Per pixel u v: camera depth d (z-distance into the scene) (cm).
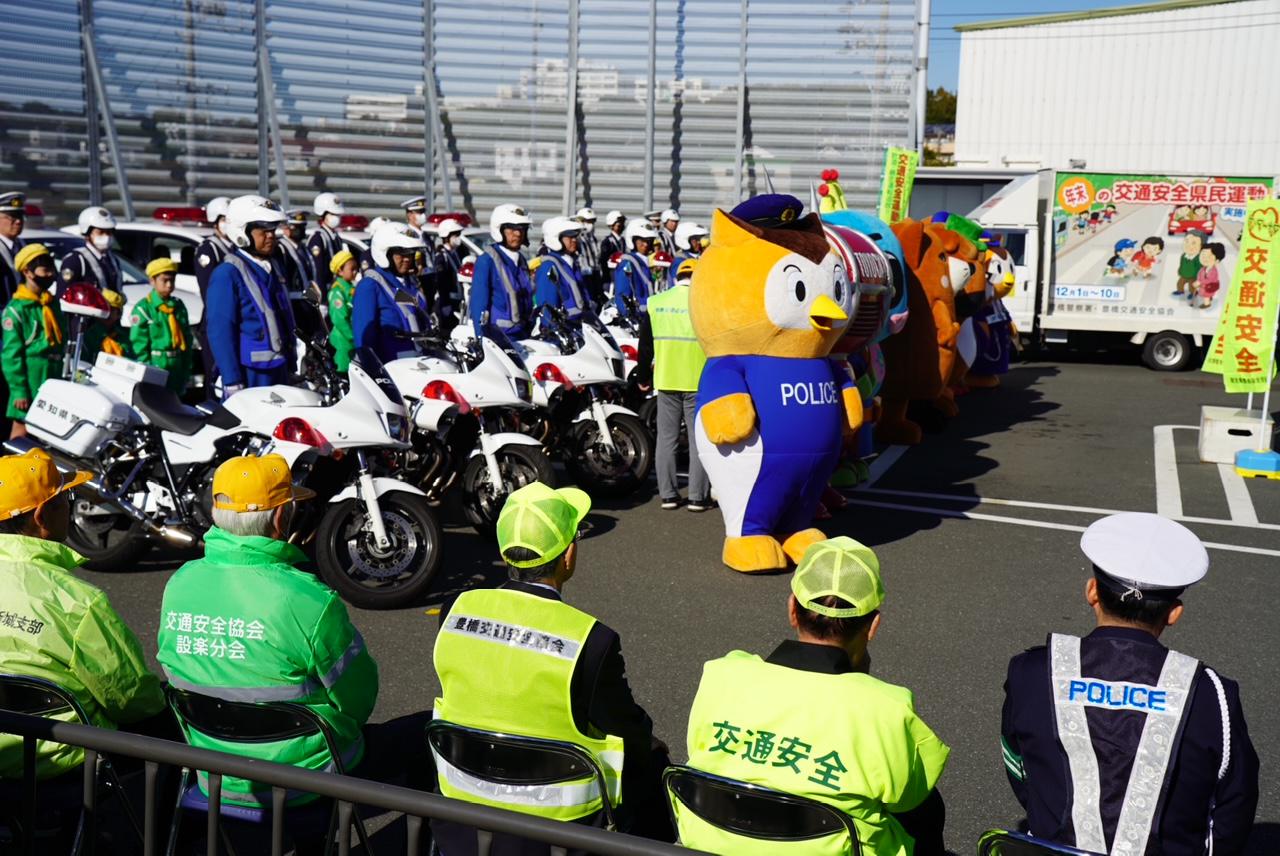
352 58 1977
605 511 864
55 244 1170
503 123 2083
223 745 331
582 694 307
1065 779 261
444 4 2038
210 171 1872
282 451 616
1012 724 276
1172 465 1055
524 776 302
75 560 353
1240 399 1436
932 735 277
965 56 2703
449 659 316
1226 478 1002
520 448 748
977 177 1966
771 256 696
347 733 350
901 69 2008
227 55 1861
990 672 567
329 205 1438
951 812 433
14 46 1647
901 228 1116
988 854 260
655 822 346
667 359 829
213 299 805
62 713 333
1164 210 1644
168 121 1817
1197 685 261
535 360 867
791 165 2067
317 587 347
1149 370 1709
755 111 2056
